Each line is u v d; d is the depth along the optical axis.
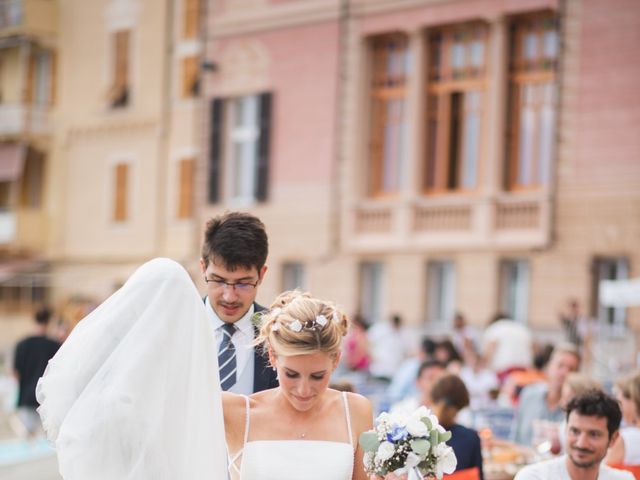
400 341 19.75
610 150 20.36
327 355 4.54
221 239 5.13
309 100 24.66
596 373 18.42
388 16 23.33
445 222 22.56
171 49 28.06
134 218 28.81
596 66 20.53
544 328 20.94
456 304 22.25
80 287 29.86
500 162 21.77
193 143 27.28
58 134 30.75
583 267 20.58
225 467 4.57
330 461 4.75
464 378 13.50
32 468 13.25
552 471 6.12
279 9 25.17
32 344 15.09
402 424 4.79
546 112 21.41
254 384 5.28
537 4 21.16
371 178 23.94
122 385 4.38
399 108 23.56
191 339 4.56
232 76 26.14
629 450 7.34
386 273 23.52
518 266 21.77
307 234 24.58
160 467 4.36
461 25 22.39
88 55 30.14
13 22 30.70
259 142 25.42
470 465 7.38
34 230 30.98
